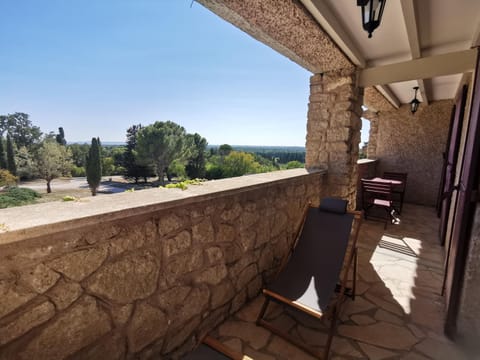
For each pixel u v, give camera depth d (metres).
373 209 5.09
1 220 0.81
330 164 3.31
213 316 1.68
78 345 0.99
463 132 2.69
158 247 1.26
